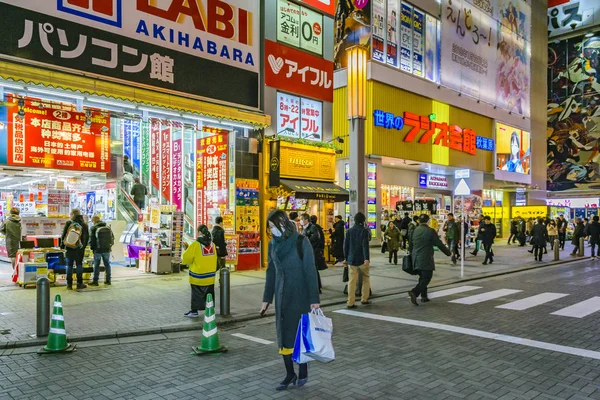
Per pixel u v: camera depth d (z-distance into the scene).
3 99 10.06
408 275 14.01
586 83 43.84
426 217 9.80
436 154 27.67
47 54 9.88
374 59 23.81
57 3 10.09
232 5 13.79
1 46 9.27
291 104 16.36
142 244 14.20
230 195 14.55
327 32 17.59
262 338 6.99
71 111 13.79
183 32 12.45
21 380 5.07
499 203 39.41
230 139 14.59
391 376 5.14
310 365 5.54
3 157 12.62
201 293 8.07
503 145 34.06
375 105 23.55
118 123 20.05
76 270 10.68
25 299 9.29
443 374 5.20
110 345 6.54
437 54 28.28
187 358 5.92
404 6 26.05
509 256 20.89
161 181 18.39
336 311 8.95
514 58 35.97
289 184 14.95
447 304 9.56
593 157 43.19
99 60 10.70
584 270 15.95
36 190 15.05
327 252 16.92
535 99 40.66
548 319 8.02
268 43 15.30
